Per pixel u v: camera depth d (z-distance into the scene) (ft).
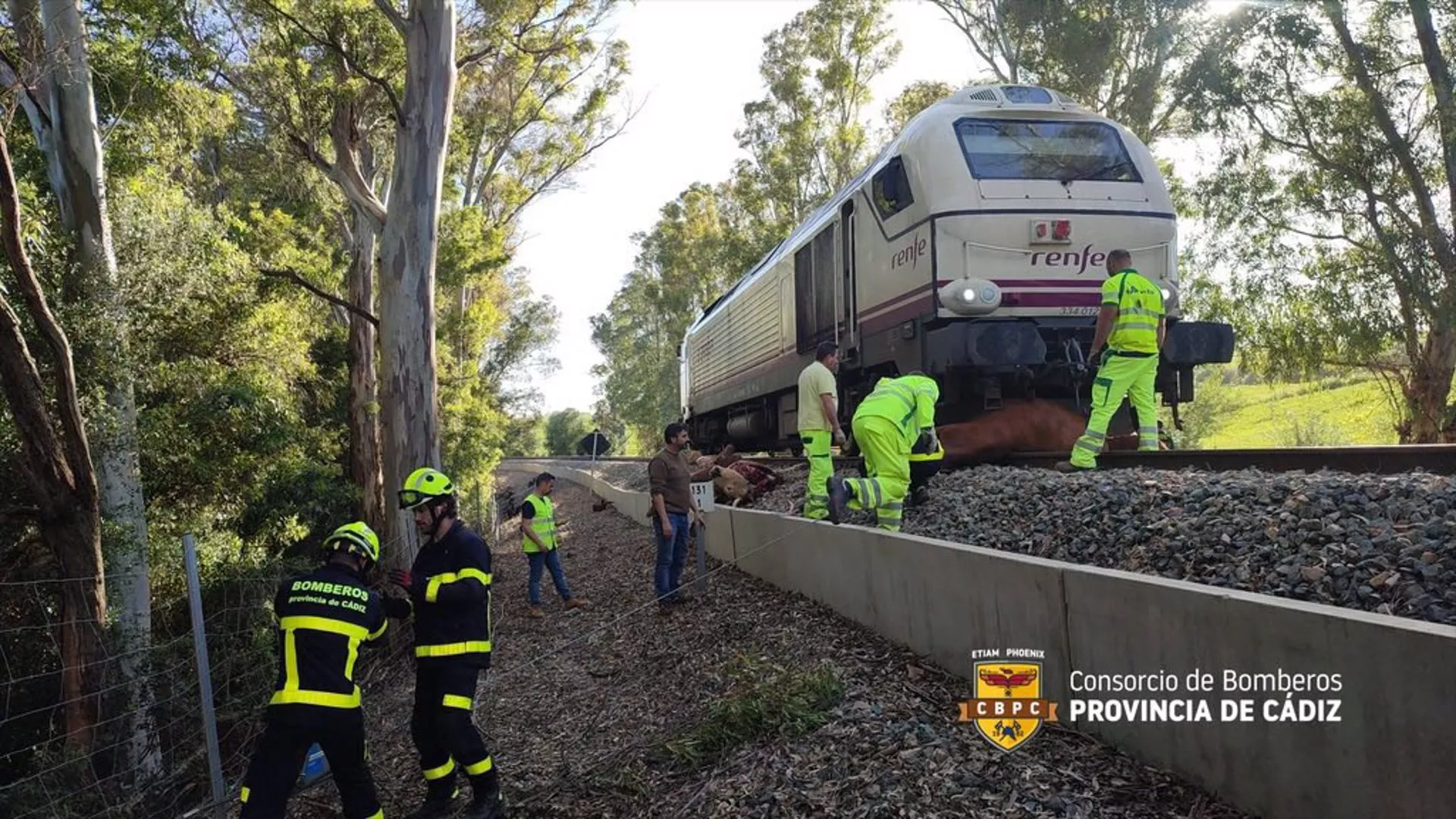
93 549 24.17
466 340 93.04
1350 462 21.38
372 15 48.21
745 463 40.16
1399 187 53.01
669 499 28.71
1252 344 58.29
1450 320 49.73
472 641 15.46
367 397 57.16
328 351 62.59
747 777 14.98
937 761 13.74
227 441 38.91
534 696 23.79
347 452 59.06
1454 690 8.93
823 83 111.86
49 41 30.09
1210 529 16.35
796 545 25.61
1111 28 62.64
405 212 38.11
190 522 36.52
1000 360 26.99
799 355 43.42
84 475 23.94
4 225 22.13
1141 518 18.19
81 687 23.82
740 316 56.18
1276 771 10.83
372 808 14.65
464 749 15.11
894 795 13.05
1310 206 54.80
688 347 77.87
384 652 31.91
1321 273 55.42
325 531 52.34
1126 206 29.32
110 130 35.86
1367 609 12.73
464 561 15.24
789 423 47.85
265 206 68.95
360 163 61.36
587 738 19.72
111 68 35.53
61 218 30.96
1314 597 13.50
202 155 64.54
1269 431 74.64
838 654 19.58
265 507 42.37
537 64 68.03
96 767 24.39
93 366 29.63
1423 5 50.08
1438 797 9.09
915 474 24.95
